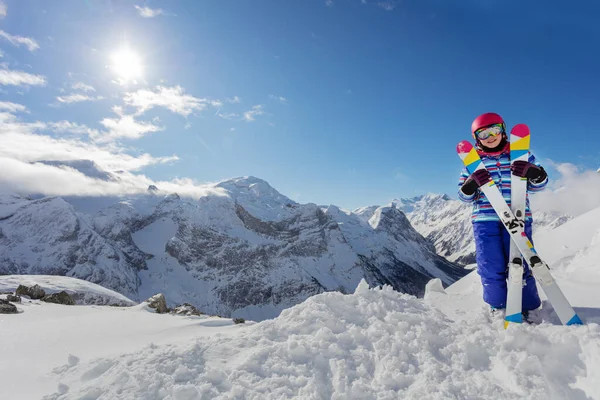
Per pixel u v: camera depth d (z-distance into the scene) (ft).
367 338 9.89
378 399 7.61
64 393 9.04
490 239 10.95
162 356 9.52
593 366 7.09
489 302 11.05
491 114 11.35
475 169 11.23
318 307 11.45
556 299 9.32
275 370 8.76
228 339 10.55
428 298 14.14
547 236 20.94
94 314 24.06
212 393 7.97
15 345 14.38
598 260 14.21
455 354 8.95
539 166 10.72
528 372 7.75
